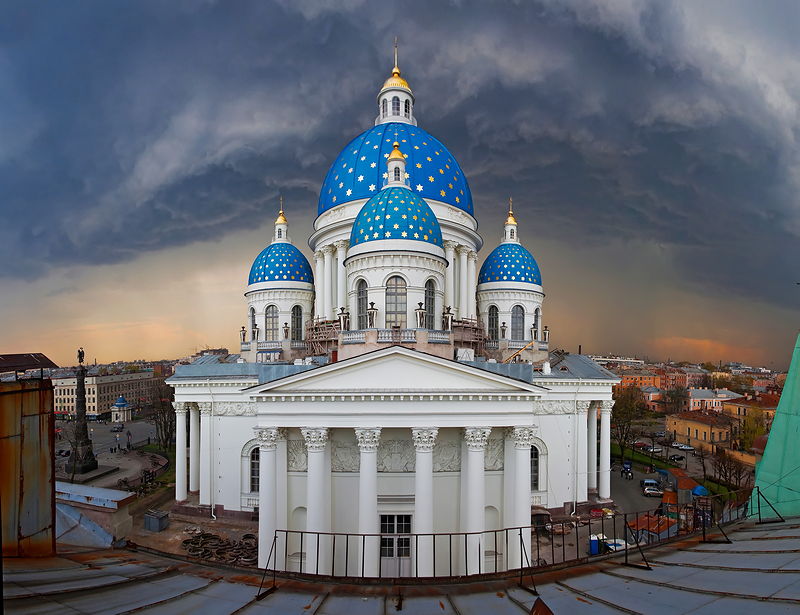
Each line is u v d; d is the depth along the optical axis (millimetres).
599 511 50312
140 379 191625
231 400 50344
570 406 50938
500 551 35281
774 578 13289
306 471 35281
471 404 33312
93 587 13055
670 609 12312
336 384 33438
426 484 32594
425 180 56812
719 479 71688
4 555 14500
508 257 63188
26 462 15219
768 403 108312
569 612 12977
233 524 48344
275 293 63188
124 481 69875
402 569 34500
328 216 59781
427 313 45500
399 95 66688
